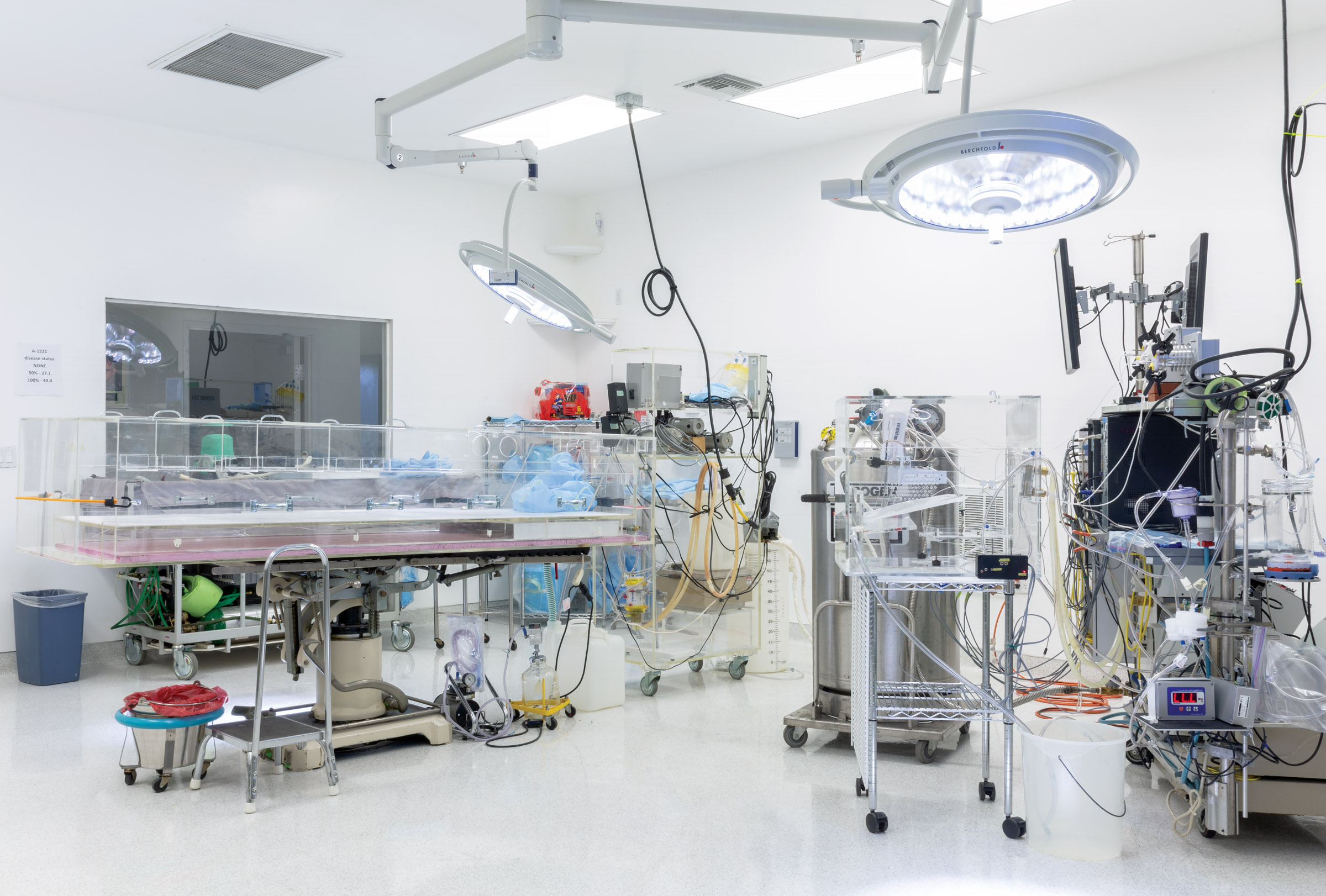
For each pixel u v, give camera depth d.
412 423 6.46
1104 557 3.62
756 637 5.04
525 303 4.11
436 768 3.56
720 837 2.92
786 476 6.00
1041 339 4.96
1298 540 2.98
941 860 2.76
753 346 6.19
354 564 3.55
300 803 3.19
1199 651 2.98
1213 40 4.30
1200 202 4.48
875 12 4.05
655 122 5.45
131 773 3.33
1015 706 4.19
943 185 2.04
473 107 5.19
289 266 5.94
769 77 4.74
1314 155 4.18
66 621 4.82
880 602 3.01
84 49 4.41
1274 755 2.76
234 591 5.34
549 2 2.71
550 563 4.19
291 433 3.95
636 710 4.38
